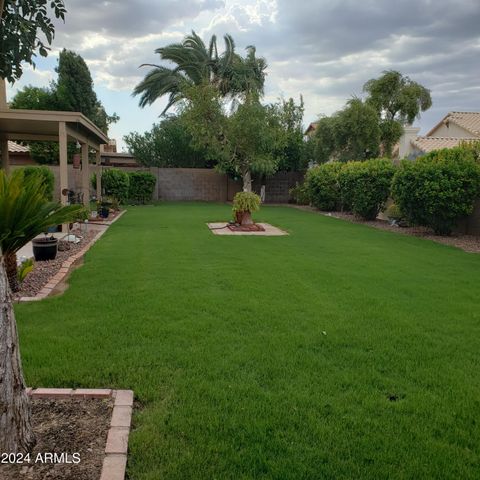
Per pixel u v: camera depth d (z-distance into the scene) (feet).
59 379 11.21
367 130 75.51
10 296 8.18
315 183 66.39
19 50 12.61
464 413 10.08
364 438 9.09
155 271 23.34
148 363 12.23
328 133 80.89
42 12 12.98
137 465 8.18
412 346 13.89
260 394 10.67
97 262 25.52
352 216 59.31
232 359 12.60
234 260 26.89
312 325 15.48
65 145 37.76
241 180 86.17
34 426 9.18
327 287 20.67
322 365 12.36
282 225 47.34
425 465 8.34
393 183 42.01
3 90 38.73
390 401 10.55
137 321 15.52
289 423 9.54
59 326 14.96
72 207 20.61
